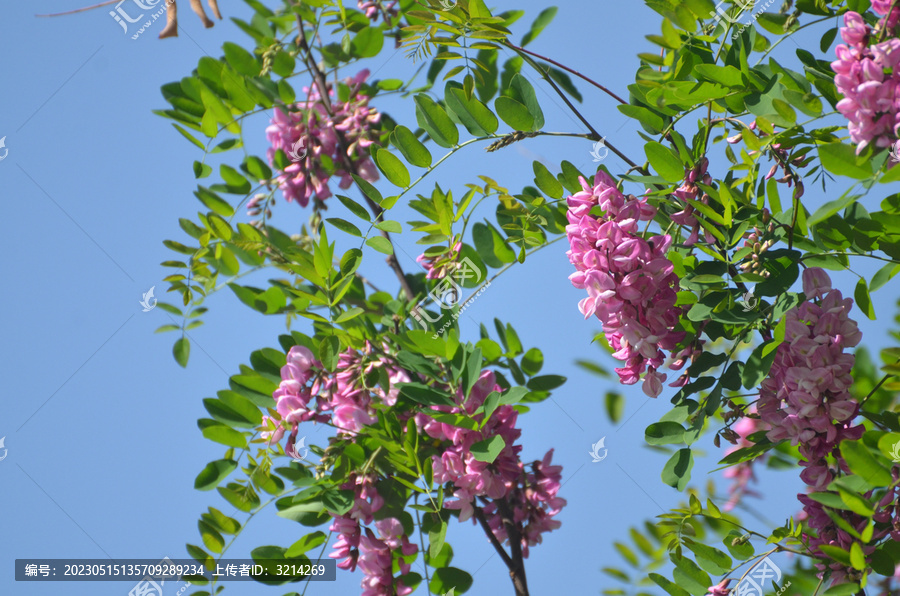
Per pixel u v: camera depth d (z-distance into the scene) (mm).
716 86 2125
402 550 2643
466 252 2699
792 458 2705
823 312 2027
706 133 2191
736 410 2156
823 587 2166
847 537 1996
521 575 2721
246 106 3051
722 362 2137
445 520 2602
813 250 2141
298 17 3201
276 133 3232
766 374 1936
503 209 2574
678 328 2199
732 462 2098
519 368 2924
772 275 2064
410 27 2383
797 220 2176
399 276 3170
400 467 2467
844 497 1791
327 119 3242
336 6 3092
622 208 2068
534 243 2521
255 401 2676
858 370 2490
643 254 2025
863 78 1772
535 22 2883
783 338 1925
